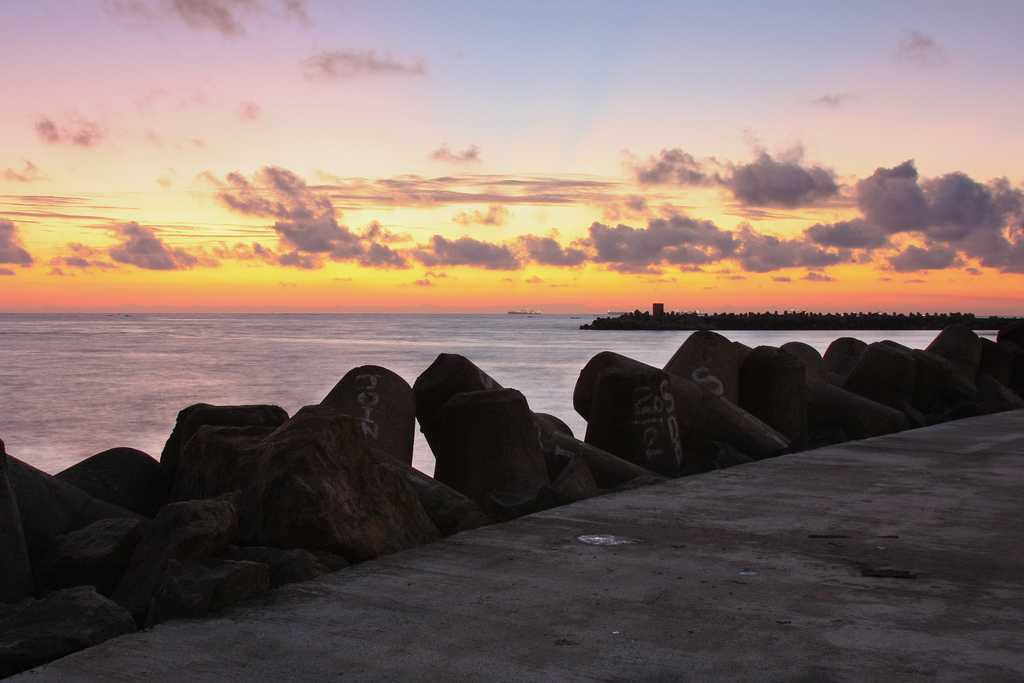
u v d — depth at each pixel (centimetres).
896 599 461
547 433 1016
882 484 778
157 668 370
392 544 571
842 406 1470
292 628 414
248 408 755
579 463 838
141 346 7438
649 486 768
